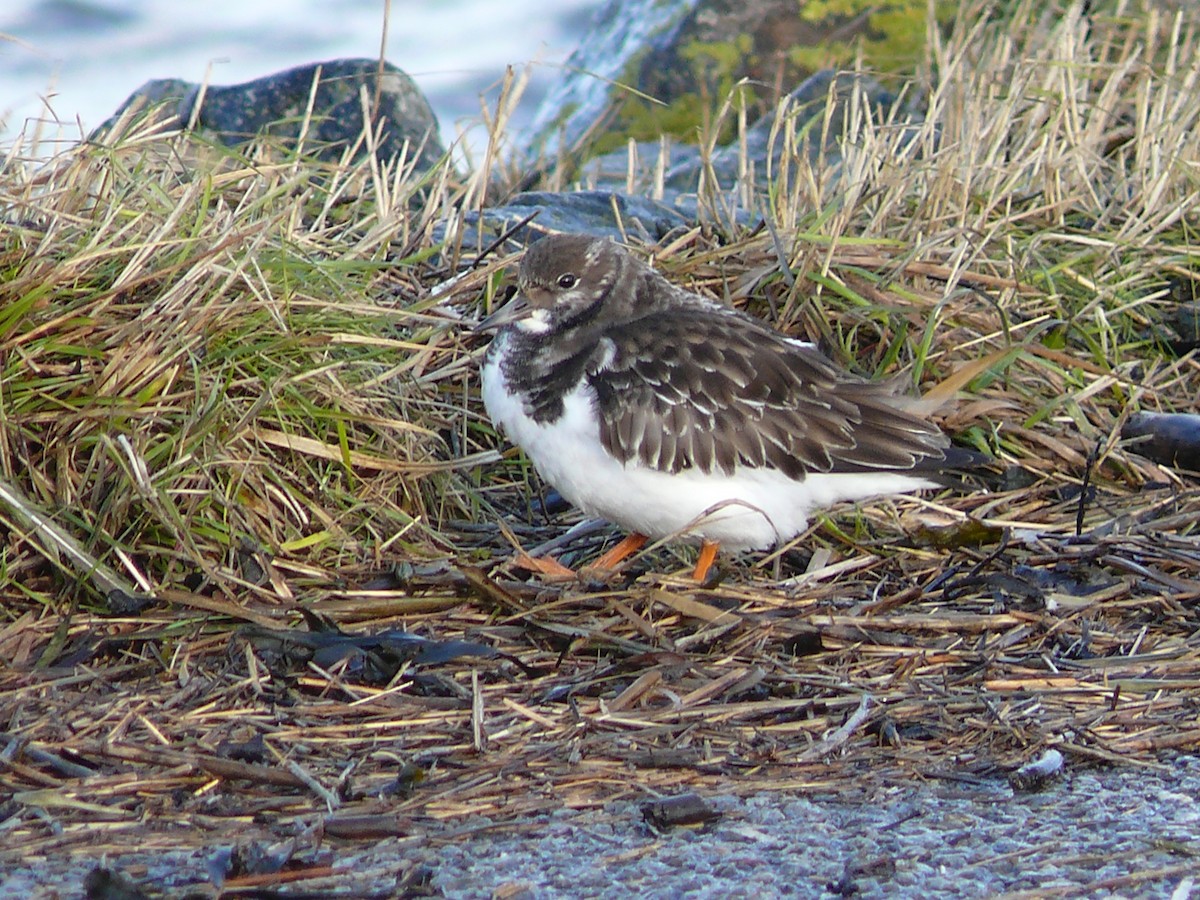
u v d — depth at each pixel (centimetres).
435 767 753
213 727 782
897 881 661
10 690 808
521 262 1011
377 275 1183
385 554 991
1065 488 1105
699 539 1004
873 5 2073
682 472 953
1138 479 1120
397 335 1112
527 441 980
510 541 1014
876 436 971
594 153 2039
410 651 852
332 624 883
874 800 734
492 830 700
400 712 806
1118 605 940
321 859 670
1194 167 1444
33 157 1135
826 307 1217
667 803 709
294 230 1137
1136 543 998
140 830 691
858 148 1439
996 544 1021
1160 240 1364
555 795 733
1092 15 1789
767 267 1228
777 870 669
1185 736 794
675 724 801
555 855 679
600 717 802
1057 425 1165
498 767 752
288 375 1000
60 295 995
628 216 1411
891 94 1788
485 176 1322
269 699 813
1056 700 834
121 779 723
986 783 753
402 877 655
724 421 954
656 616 941
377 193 1270
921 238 1298
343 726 789
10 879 647
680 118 2061
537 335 988
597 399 948
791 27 2077
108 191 1091
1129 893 654
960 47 1703
